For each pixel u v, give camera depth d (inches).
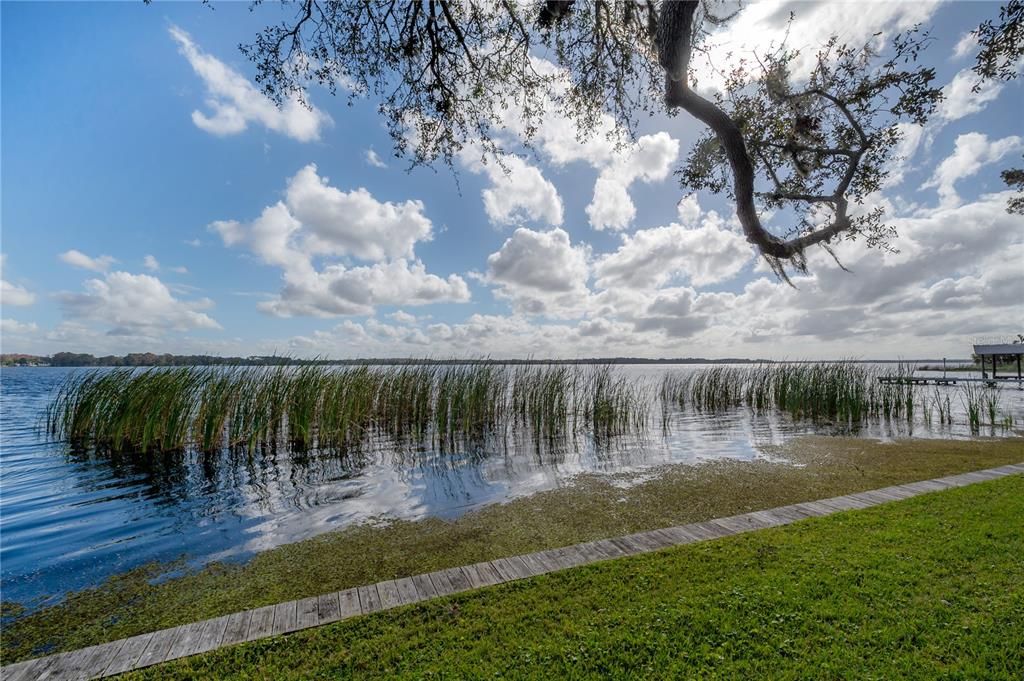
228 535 241.4
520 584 148.3
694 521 248.7
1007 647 108.4
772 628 119.8
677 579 148.3
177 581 190.5
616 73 155.9
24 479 354.6
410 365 600.7
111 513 277.9
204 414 467.5
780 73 126.8
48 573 198.4
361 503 294.8
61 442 483.2
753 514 213.3
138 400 461.7
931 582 140.0
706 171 158.7
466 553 212.8
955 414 731.4
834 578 144.3
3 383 1486.2
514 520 256.1
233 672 109.9
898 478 329.7
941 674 100.5
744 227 97.4
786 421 669.3
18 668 111.2
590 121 170.2
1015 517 192.1
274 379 484.4
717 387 888.9
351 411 514.6
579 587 145.7
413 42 148.1
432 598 141.4
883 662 105.3
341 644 120.0
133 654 116.6
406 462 413.7
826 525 192.7
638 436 543.8
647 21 131.7
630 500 287.7
